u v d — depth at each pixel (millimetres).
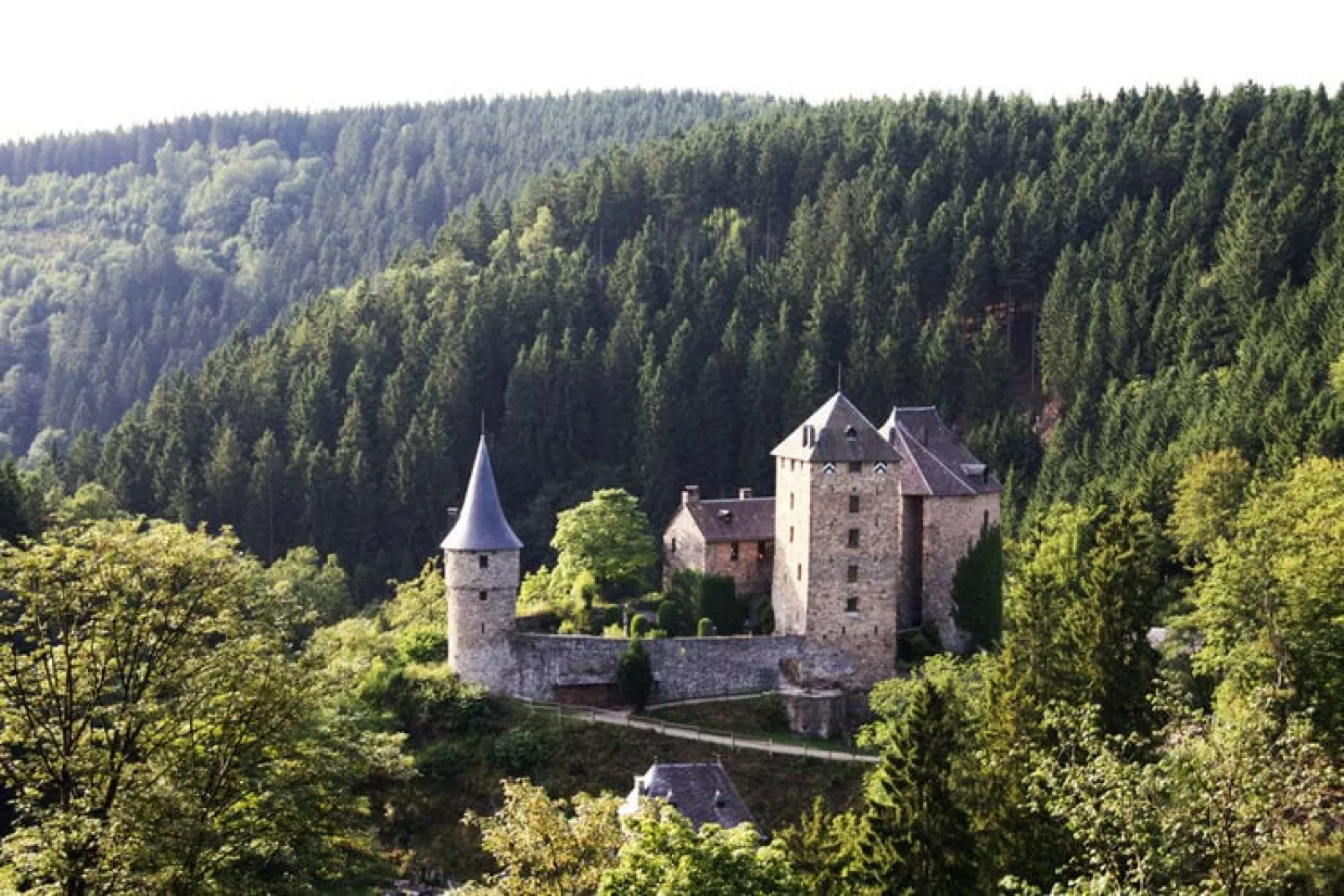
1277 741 29219
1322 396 106438
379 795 70000
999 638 87375
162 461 128625
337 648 51812
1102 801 28984
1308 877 35156
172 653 37812
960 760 53000
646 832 33000
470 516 76875
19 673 36344
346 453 126938
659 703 77938
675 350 134750
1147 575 61188
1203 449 106438
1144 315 134750
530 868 43156
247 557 41781
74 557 36812
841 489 79875
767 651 79688
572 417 134250
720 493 131125
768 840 63406
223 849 36500
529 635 77125
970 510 87750
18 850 33812
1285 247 132500
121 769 36188
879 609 80688
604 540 95062
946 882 45906
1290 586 52344
